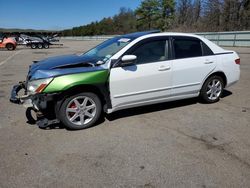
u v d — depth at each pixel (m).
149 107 5.56
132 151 3.66
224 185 2.91
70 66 4.42
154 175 3.10
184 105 5.70
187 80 5.28
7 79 9.07
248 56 16.27
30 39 30.53
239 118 4.92
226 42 26.45
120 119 4.89
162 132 4.30
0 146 3.81
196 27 45.94
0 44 27.16
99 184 2.94
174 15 64.81
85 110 4.41
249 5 38.75
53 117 4.54
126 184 2.94
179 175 3.10
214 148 3.75
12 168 3.24
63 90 4.07
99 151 3.67
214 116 5.03
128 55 4.46
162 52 4.96
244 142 3.93
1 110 5.45
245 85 7.69
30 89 4.29
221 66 5.71
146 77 4.74
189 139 4.04
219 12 42.31
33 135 4.20
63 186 2.90
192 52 5.35
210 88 5.76
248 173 3.13
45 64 4.59
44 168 3.24
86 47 32.41
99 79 4.30
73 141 3.98
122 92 4.59
